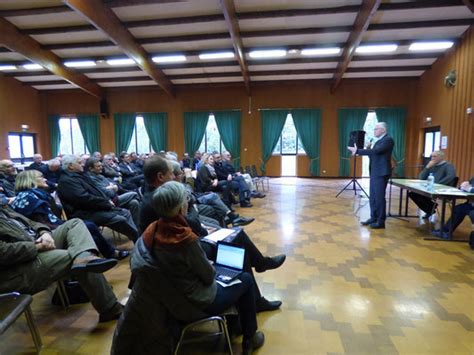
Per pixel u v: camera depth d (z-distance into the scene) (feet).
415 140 30.01
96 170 12.90
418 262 9.07
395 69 27.73
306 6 19.51
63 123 34.81
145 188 6.14
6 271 5.23
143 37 23.08
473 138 20.45
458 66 22.43
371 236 11.69
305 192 22.98
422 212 15.80
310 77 30.12
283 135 32.48
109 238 11.85
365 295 7.11
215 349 5.35
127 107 33.78
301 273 8.30
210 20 20.43
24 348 5.32
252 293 5.18
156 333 4.16
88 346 5.34
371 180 12.96
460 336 5.60
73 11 19.60
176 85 32.14
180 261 4.02
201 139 33.17
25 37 22.76
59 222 8.13
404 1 18.54
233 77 30.17
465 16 19.95
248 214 15.67
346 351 5.20
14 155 31.55
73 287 6.83
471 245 10.32
